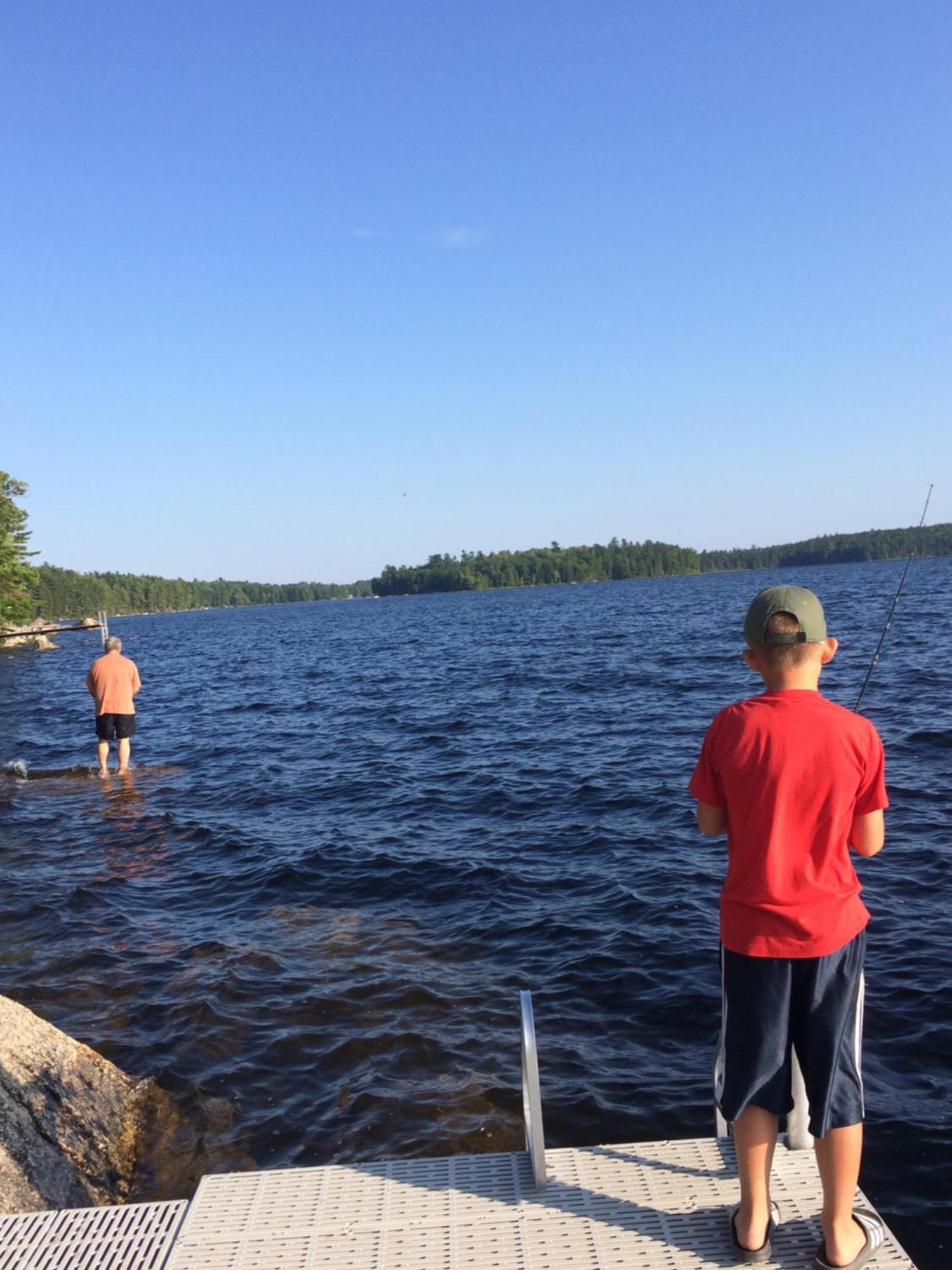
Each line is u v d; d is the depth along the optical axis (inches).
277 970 249.0
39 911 309.7
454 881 315.9
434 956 254.1
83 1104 175.6
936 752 454.6
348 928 279.3
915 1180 154.8
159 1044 211.2
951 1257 138.6
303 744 631.2
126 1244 107.4
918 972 225.6
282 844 376.8
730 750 99.0
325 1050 205.6
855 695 644.1
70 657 1962.4
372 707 805.2
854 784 95.7
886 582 2775.6
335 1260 102.3
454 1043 205.8
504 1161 120.2
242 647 2060.8
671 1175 115.4
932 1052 192.1
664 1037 206.8
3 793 511.5
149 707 928.9
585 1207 109.6
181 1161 171.2
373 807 432.8
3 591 2375.7
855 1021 96.3
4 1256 106.0
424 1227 107.3
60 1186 155.5
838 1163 95.3
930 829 335.0
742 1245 98.8
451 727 655.1
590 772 470.6
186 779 531.5
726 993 99.0
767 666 101.8
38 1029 185.6
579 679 892.0
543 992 229.6
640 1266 99.3
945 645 954.7
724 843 340.2
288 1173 119.6
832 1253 96.2
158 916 300.5
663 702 702.5
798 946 94.2
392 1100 185.3
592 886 303.4
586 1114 178.5
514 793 438.6
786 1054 97.0
